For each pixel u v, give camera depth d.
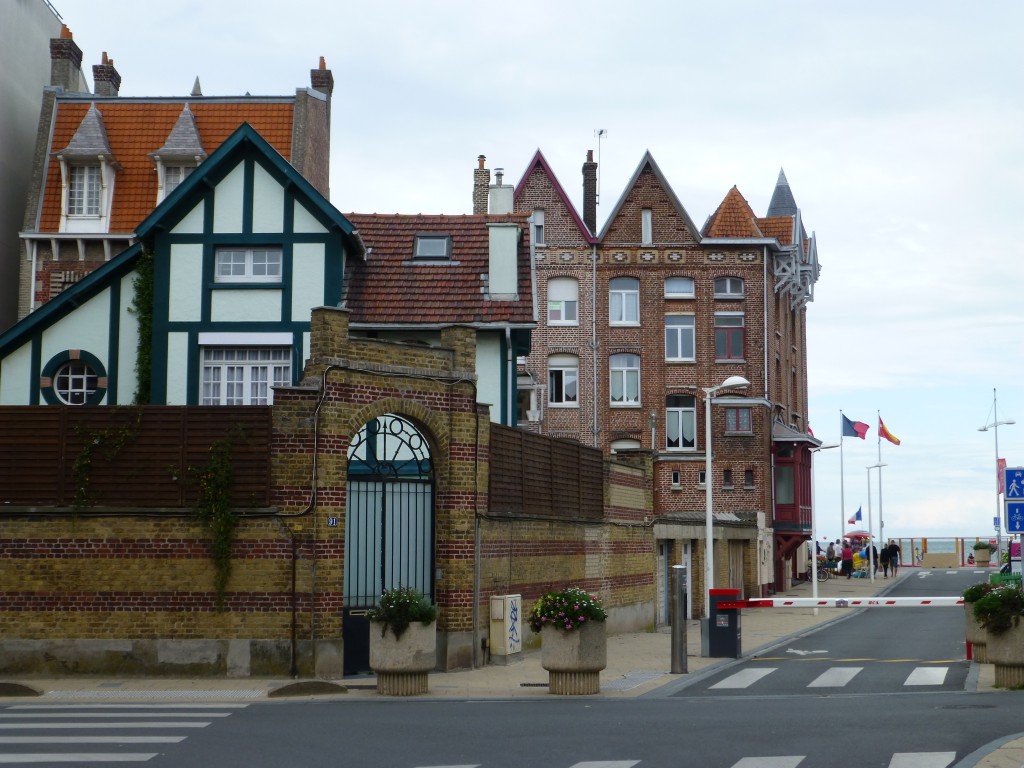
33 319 27.73
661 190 53.50
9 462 19.23
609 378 53.09
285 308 26.91
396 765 11.29
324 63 40.78
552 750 12.16
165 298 27.00
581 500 27.58
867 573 67.62
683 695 17.86
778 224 56.66
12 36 38.44
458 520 20.84
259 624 18.78
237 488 18.95
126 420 19.20
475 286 29.05
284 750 12.15
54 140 36.91
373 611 17.38
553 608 17.56
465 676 20.00
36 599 19.03
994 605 18.27
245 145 27.20
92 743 12.59
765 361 52.91
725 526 42.69
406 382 20.28
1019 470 18.50
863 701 16.75
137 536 19.02
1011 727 13.63
